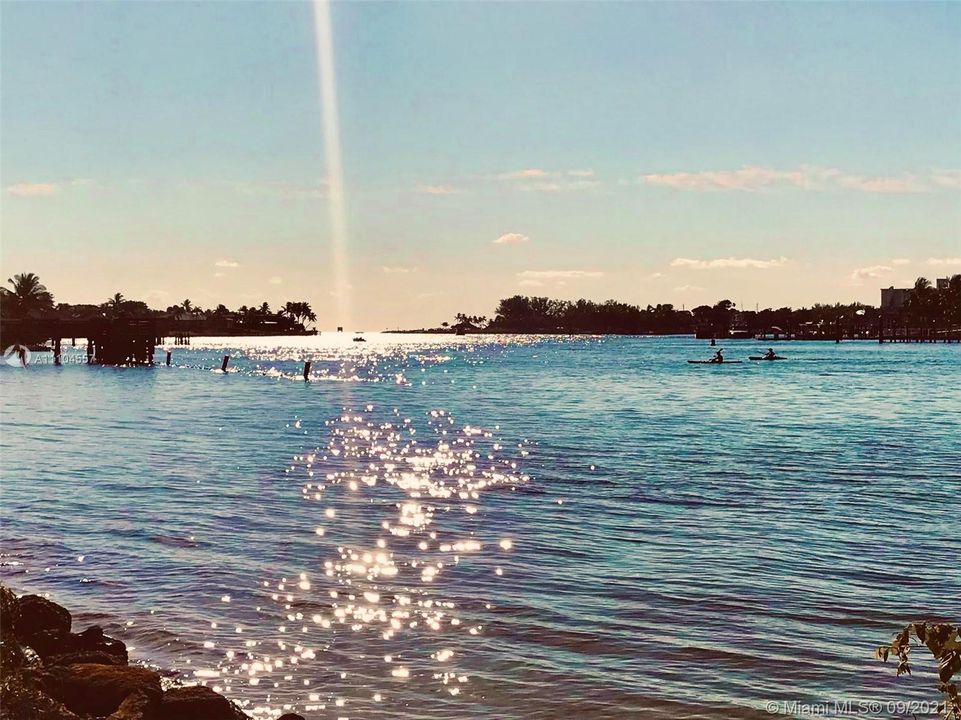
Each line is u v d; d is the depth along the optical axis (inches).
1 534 940.6
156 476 1334.9
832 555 853.8
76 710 463.8
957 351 7549.2
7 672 446.9
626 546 893.2
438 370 5275.6
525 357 7470.5
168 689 498.3
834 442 1775.3
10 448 1672.0
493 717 517.7
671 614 684.1
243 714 489.7
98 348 5344.5
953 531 954.7
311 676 574.6
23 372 4522.6
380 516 1045.8
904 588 746.8
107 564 824.3
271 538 928.9
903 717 517.0
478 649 617.0
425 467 1450.5
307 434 1958.7
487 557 852.0
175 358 6875.0
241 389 3501.5
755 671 579.2
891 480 1294.3
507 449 1685.5
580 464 1470.2
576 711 523.8
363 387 3708.2
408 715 520.1
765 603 708.7
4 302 6038.4
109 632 649.6
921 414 2385.6
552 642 628.4
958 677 566.3
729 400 2918.3
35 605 578.9
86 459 1520.7
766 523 999.6
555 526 988.6
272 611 695.1
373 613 689.6
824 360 6092.5
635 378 4276.6
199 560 837.8
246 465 1462.8
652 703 534.3
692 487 1242.0
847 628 653.9
